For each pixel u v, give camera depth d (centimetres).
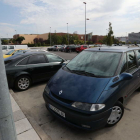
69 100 233
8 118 150
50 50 3148
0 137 152
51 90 270
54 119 296
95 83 247
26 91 451
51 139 231
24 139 229
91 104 217
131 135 247
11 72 419
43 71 492
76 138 240
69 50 2492
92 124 216
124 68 299
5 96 144
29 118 290
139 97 403
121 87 262
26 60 458
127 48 360
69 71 312
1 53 137
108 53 327
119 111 267
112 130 260
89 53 356
